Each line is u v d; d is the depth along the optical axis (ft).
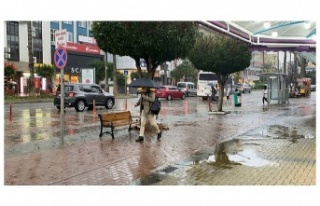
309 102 101.86
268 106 84.53
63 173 22.27
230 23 43.14
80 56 153.28
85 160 25.77
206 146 31.53
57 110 69.51
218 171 22.98
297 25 48.65
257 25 47.14
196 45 58.85
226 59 58.23
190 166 24.29
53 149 29.66
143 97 34.06
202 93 114.11
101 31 36.96
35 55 140.87
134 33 35.60
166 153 28.48
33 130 41.27
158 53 37.99
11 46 134.51
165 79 173.17
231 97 130.82
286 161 25.58
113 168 23.66
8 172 22.35
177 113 65.16
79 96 67.72
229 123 48.91
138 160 25.98
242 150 29.68
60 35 30.30
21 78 135.44
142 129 34.12
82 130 41.32
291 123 48.88
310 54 67.00
